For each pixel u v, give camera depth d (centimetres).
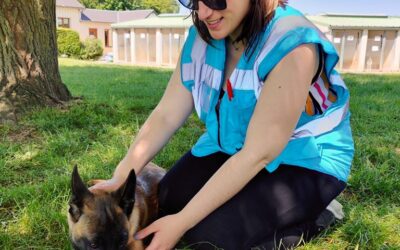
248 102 295
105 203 283
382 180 419
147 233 286
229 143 318
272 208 297
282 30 276
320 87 305
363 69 2442
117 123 649
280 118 271
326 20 2614
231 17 273
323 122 309
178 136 580
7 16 675
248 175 278
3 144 528
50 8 741
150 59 2869
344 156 317
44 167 468
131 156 332
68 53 3581
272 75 274
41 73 721
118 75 1564
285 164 306
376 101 890
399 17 2939
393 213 361
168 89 352
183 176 338
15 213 359
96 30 5050
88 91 1013
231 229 296
